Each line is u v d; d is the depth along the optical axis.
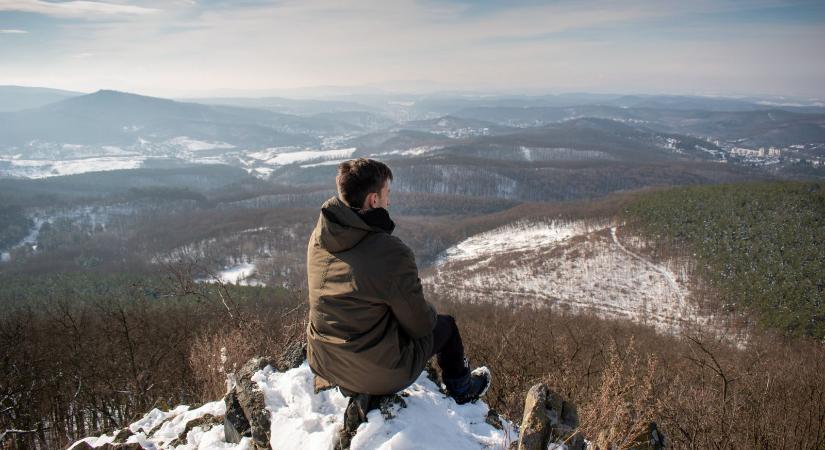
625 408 4.04
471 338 11.56
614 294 80.56
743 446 7.13
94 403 13.06
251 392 4.07
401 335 3.36
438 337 3.65
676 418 7.27
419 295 3.21
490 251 124.06
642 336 27.89
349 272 3.13
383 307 3.19
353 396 3.50
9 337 15.55
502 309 49.53
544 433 3.35
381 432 3.18
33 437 12.59
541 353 10.46
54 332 17.58
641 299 77.56
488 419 3.68
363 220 3.11
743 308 66.88
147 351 15.23
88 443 4.67
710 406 7.78
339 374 3.35
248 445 3.83
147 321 17.52
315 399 3.85
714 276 79.56
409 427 3.17
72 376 13.76
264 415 3.82
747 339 49.41
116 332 15.84
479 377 3.99
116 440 4.66
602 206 147.12
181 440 4.41
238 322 8.48
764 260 79.69
